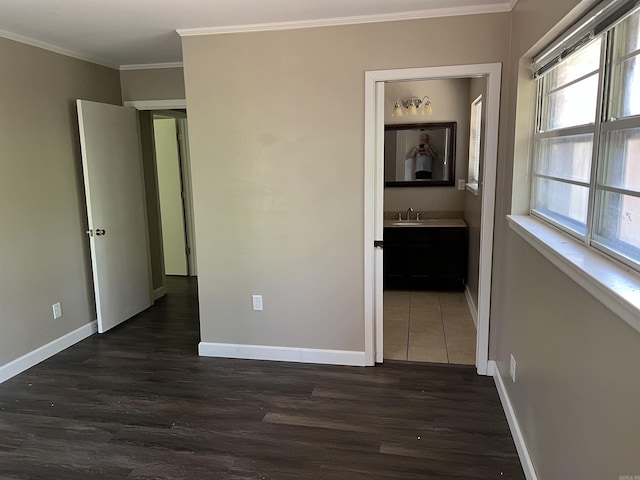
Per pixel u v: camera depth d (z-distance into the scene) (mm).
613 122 1591
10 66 3307
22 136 3414
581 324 1563
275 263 3432
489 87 2930
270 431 2633
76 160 3961
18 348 3396
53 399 3016
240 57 3213
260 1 2666
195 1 2658
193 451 2465
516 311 2570
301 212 3324
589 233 1767
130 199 4441
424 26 2943
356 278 3336
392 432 2600
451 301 4836
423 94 5332
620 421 1257
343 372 3330
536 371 2125
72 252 3930
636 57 1476
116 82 4422
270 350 3549
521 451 2320
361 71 3070
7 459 2420
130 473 2301
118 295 4289
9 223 3311
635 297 1167
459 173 5410
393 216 5594
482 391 3033
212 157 3377
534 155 2650
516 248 2586
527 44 2410
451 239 5066
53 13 2844
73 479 2264
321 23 3055
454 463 2334
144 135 4922
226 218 3441
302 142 3234
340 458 2389
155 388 3146
